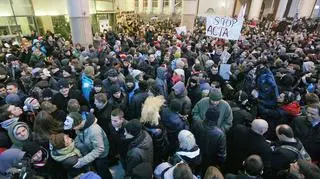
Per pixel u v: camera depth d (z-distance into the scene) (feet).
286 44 32.76
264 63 18.45
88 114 9.20
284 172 7.66
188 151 7.97
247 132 8.84
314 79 15.52
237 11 107.86
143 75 15.47
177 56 21.31
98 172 9.41
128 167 7.88
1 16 41.09
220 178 6.82
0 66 16.76
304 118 9.90
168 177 6.74
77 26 34.60
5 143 8.70
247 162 6.88
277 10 100.63
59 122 9.37
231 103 12.28
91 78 13.92
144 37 41.14
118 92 11.88
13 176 6.65
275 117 11.99
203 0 106.22
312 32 57.67
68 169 8.27
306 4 101.96
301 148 8.26
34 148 7.34
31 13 46.60
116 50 25.29
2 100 12.16
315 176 6.32
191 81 13.99
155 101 9.87
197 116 11.44
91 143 8.74
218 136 8.87
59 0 49.65
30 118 10.66
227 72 16.28
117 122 8.93
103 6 68.18
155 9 101.96
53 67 16.30
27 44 27.73
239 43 32.30
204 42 31.86
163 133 9.41
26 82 14.60
